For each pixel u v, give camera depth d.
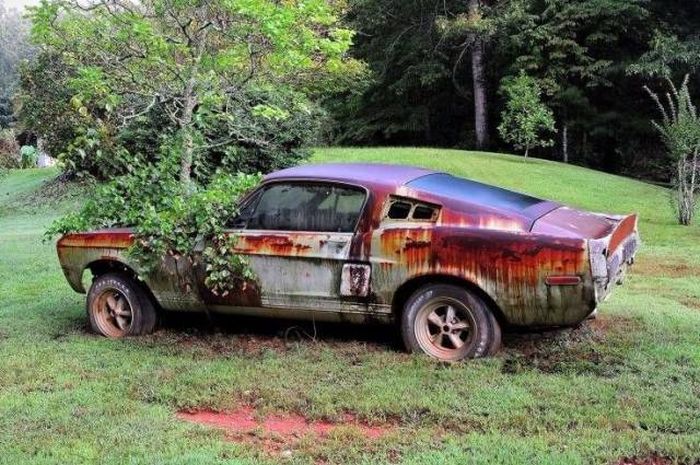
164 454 3.47
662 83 25.25
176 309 5.66
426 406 4.01
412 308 4.93
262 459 3.42
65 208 17.84
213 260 5.29
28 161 30.97
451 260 4.73
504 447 3.44
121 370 4.85
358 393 4.26
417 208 4.94
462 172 18.62
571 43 26.91
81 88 8.79
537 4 28.69
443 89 33.53
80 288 6.06
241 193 5.49
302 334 5.62
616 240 4.83
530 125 24.45
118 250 5.73
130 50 7.87
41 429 3.82
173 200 5.64
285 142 15.55
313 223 5.19
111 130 8.52
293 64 8.00
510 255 4.58
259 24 7.44
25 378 4.70
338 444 3.58
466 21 27.80
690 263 9.41
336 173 5.28
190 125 7.71
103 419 3.95
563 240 4.48
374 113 34.53
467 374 4.50
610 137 28.55
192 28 7.89
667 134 13.95
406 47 31.95
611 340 5.23
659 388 4.20
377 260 4.93
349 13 29.62
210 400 4.26
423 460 3.33
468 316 4.79
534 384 4.31
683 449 3.36
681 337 5.31
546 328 4.71
